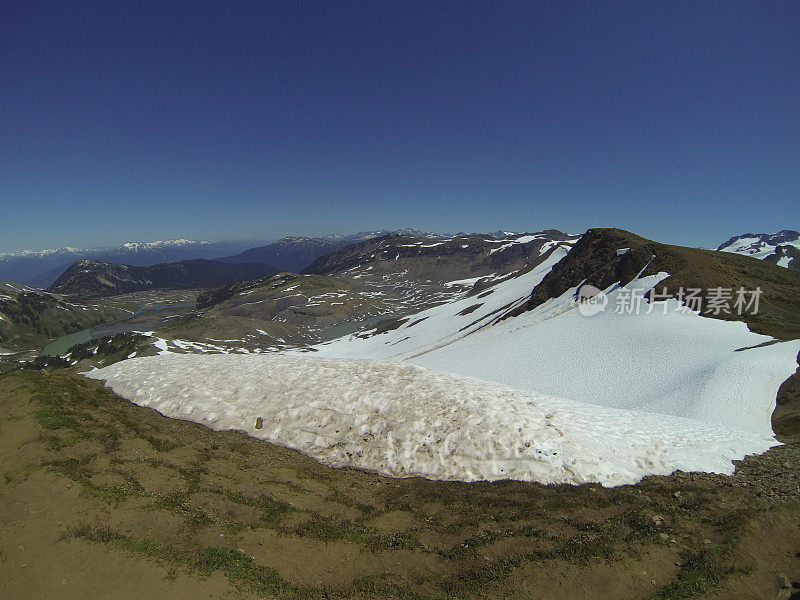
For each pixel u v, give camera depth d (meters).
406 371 23.61
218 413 20.77
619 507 13.49
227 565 9.43
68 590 8.01
